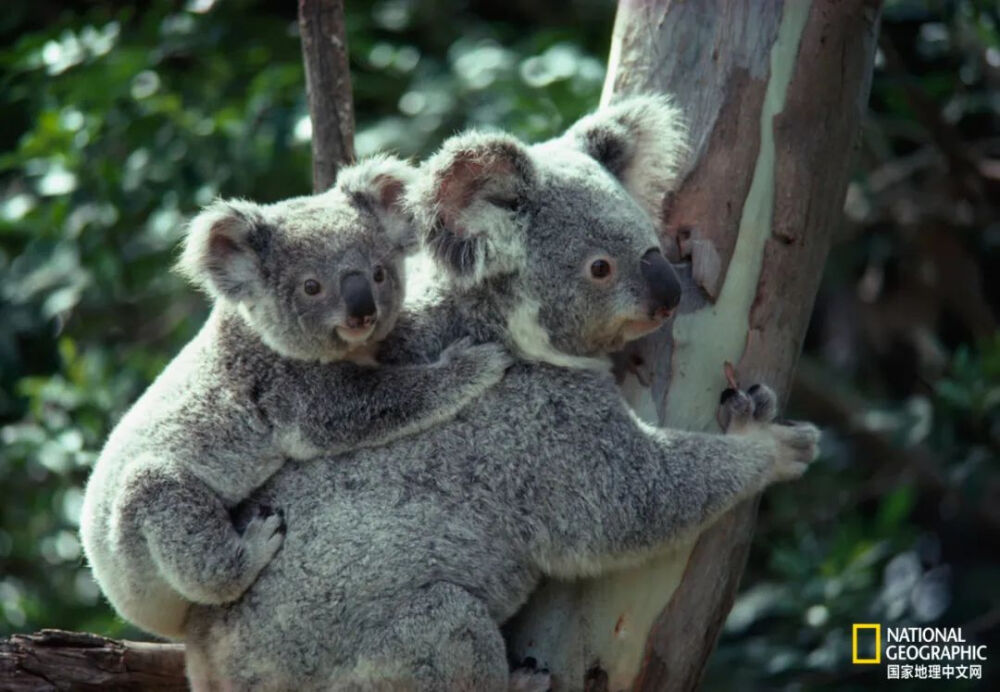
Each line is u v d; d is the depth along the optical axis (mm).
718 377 6688
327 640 6266
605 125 6852
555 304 6457
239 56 11828
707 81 6969
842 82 7016
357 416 6477
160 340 12289
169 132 11102
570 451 6434
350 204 7227
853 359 13766
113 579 6488
